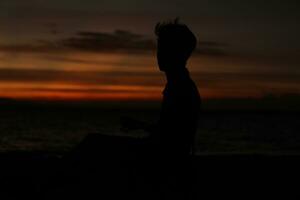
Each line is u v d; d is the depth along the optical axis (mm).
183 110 3609
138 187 3730
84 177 3727
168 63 3725
